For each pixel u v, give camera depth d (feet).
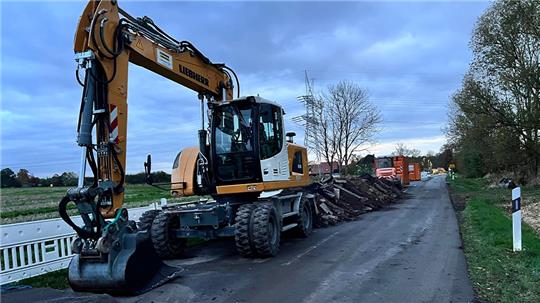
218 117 30.73
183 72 27.48
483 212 46.96
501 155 89.56
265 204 28.84
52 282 23.36
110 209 20.27
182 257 29.32
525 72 79.82
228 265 26.08
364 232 38.19
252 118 29.86
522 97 84.53
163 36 25.85
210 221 27.68
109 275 19.21
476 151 102.63
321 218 43.50
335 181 63.62
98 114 20.40
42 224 25.82
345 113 125.18
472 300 17.70
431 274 22.07
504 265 23.09
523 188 90.68
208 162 30.86
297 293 19.56
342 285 20.58
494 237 30.94
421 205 65.57
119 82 21.47
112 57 20.98
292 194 36.24
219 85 31.65
